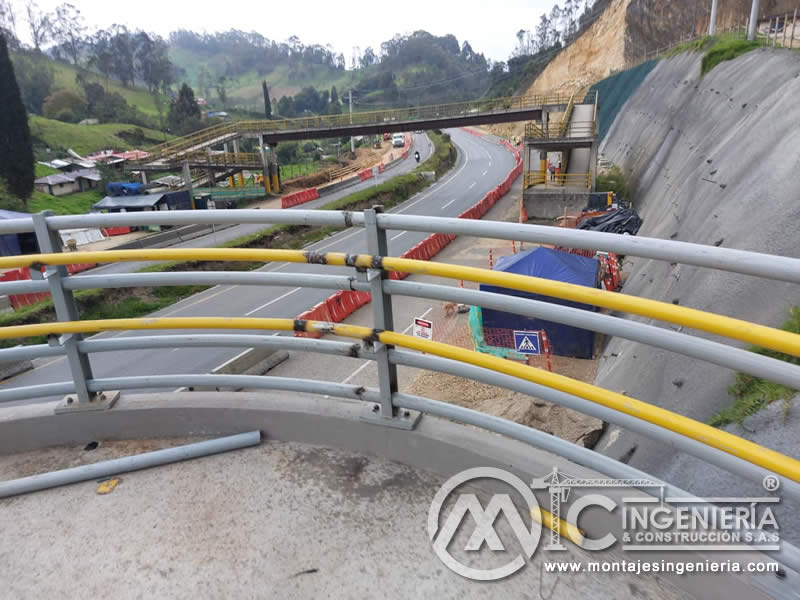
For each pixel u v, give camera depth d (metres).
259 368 11.38
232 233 28.05
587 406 1.43
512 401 9.29
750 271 1.07
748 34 19.67
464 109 37.50
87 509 1.79
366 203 34.97
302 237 27.00
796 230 6.47
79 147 62.44
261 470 1.93
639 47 50.75
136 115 81.19
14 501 1.85
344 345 1.86
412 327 14.43
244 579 1.50
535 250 13.36
